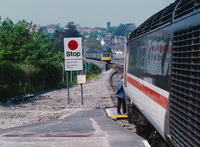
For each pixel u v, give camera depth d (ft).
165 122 17.20
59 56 115.44
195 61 12.45
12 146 17.76
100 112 46.88
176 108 14.84
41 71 90.89
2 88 66.28
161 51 18.60
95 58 326.24
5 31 88.69
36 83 88.02
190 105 12.93
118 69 232.53
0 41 88.17
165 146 21.77
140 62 27.02
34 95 77.82
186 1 14.21
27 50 87.61
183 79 13.97
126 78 38.63
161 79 18.07
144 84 24.27
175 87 15.29
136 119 33.96
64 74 116.26
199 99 11.79
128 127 37.04
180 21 14.62
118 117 42.22
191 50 12.99
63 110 53.31
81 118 39.40
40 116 46.47
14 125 39.47
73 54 57.62
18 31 91.66
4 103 60.54
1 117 44.80
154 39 21.04
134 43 32.17
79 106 60.54
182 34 14.34
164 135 18.12
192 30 12.89
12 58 86.43
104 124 30.09
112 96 76.64
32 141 19.01
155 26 20.92
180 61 14.60
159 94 18.48
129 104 36.94
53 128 26.96
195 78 12.27
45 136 20.90
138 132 31.55
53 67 101.81
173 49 15.94
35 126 30.73
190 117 12.78
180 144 14.53
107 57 282.77
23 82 78.89
